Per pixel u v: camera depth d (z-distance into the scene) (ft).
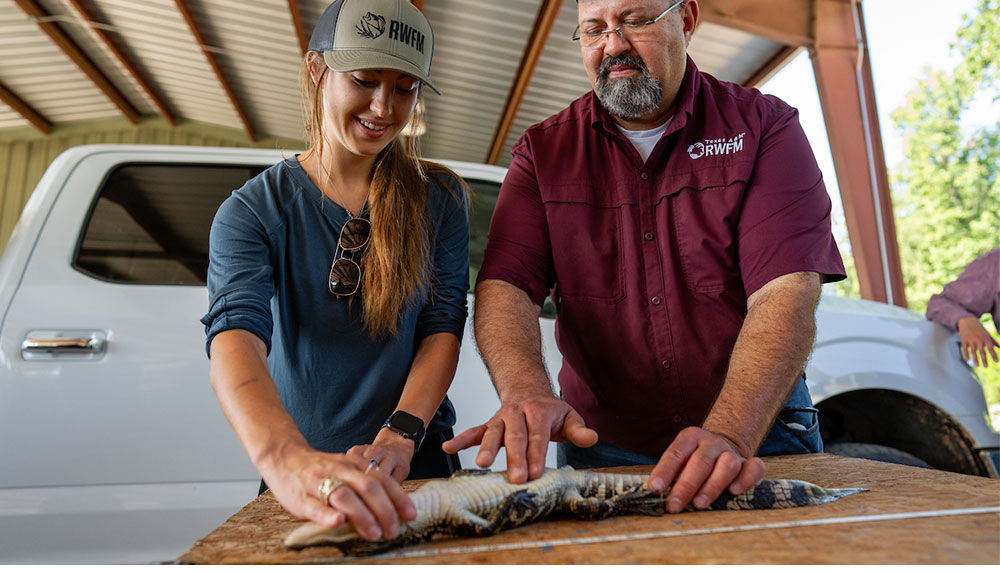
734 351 4.74
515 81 28.35
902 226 53.01
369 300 4.79
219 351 4.06
